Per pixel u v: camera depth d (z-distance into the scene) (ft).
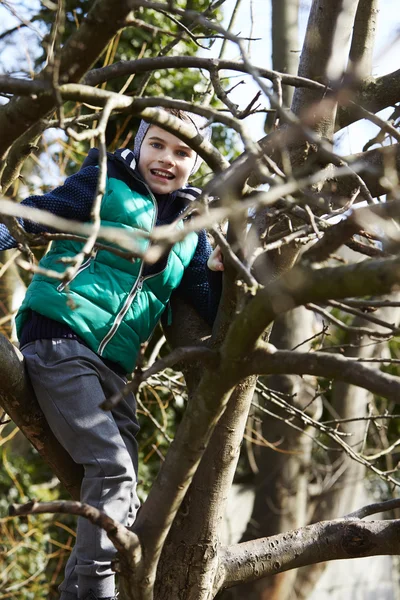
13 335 17.06
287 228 8.68
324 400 23.80
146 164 9.97
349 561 32.53
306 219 7.22
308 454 22.18
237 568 9.25
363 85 9.62
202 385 6.45
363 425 22.70
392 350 29.25
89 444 8.45
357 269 5.27
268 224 7.89
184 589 8.95
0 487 27.66
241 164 6.63
